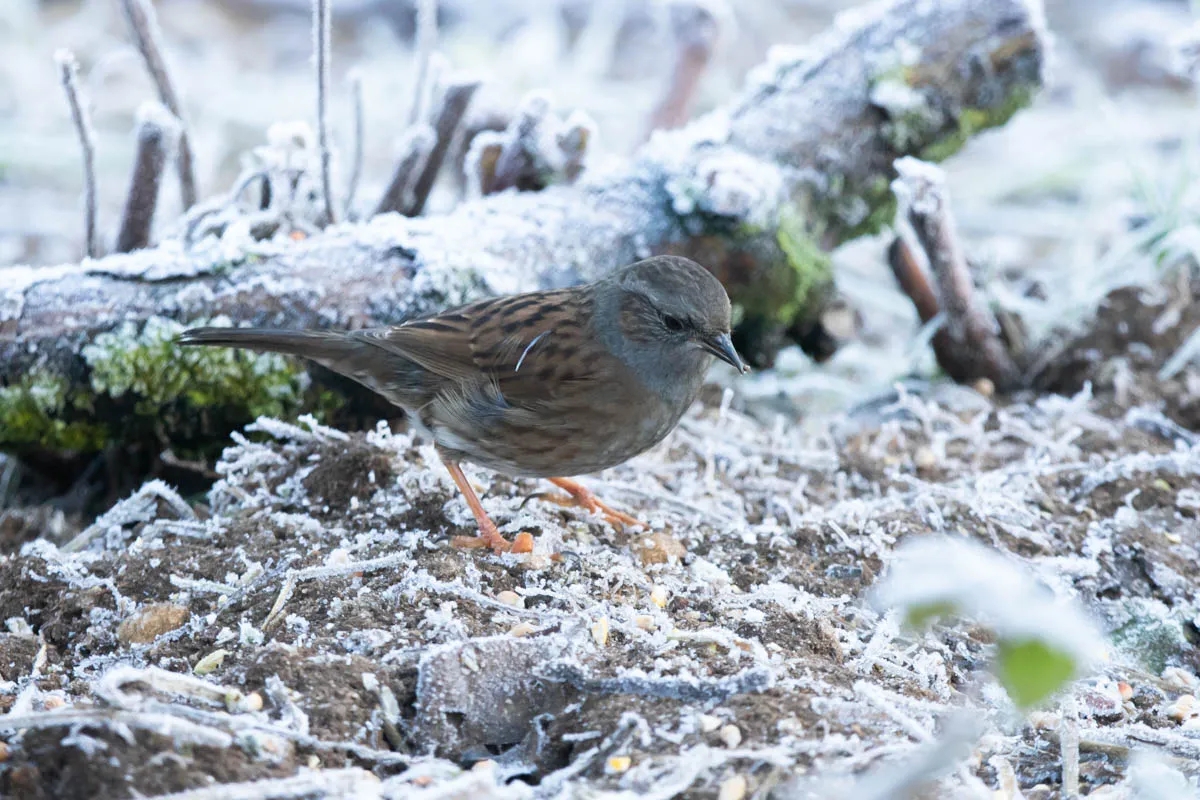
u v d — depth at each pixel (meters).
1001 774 6.45
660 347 8.41
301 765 6.20
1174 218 12.03
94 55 18.09
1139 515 9.45
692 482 9.85
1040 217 15.32
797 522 9.10
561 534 8.59
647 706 6.59
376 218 10.66
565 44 19.48
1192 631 8.43
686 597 7.89
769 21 19.75
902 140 11.57
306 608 7.61
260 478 9.17
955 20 11.45
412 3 19.78
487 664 6.84
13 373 9.49
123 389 9.65
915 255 12.09
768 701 6.52
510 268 10.38
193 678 6.57
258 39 19.56
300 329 8.96
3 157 15.41
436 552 8.25
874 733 6.43
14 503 10.90
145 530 8.70
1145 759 6.59
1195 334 11.47
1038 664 4.38
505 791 5.87
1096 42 19.23
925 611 4.63
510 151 11.26
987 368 11.78
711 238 10.97
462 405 8.55
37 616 7.96
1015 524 9.14
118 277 9.68
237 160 16.30
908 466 10.31
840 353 12.84
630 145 15.37
